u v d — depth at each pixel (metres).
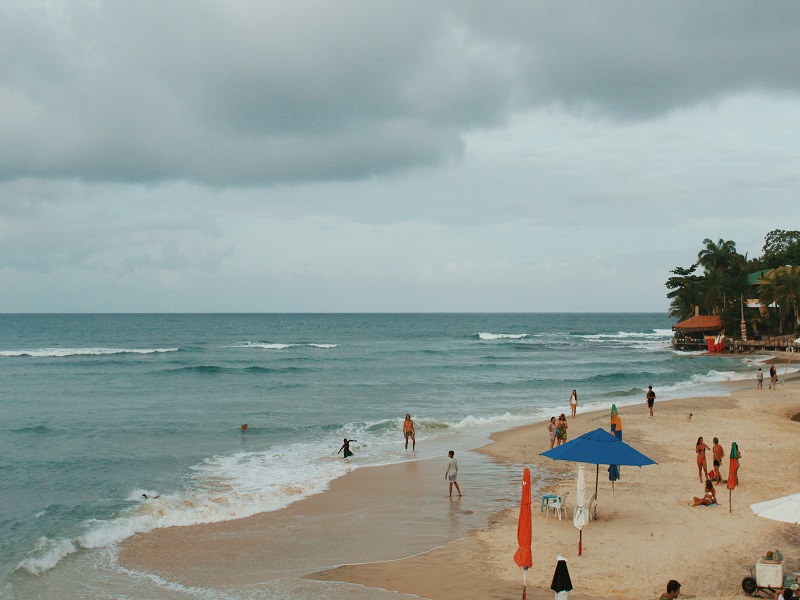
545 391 49.78
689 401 40.59
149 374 61.84
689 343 90.94
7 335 143.88
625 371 64.06
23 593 13.67
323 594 13.25
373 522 18.16
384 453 27.70
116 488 22.47
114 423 35.34
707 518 17.08
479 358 82.88
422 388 51.72
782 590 12.14
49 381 56.16
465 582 13.62
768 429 30.31
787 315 88.88
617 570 13.80
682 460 24.30
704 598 12.30
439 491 21.34
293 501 20.48
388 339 135.75
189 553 15.98
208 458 26.98
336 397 46.53
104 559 15.64
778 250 122.12
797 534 15.73
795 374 58.16
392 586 13.58
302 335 153.25
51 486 22.75
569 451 16.33
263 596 13.25
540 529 16.81
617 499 19.16
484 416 37.53
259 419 36.81
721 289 93.75
